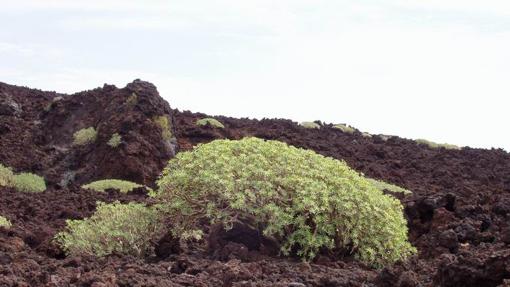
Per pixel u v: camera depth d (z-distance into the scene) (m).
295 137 21.56
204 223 10.91
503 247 8.70
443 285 6.50
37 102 23.22
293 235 8.83
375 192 9.62
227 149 9.58
